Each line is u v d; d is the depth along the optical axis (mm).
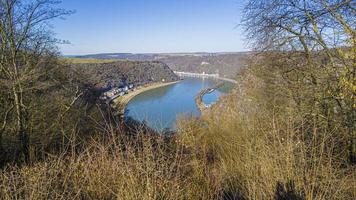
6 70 7336
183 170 3119
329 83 4594
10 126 7445
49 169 2764
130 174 2508
